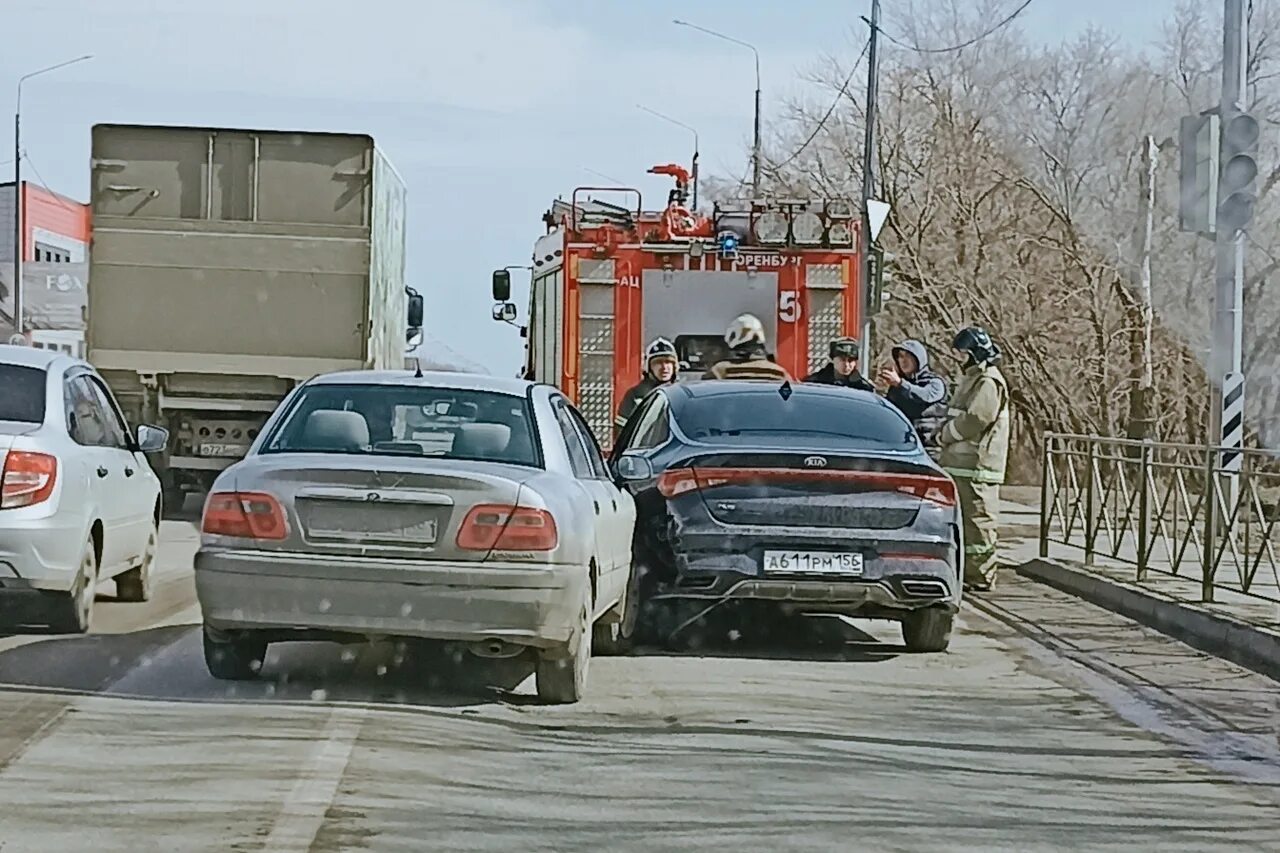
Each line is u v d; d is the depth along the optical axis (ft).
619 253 64.18
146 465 46.39
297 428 33.27
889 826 23.82
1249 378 109.29
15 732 28.45
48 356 41.57
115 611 43.93
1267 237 108.88
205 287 71.51
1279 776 27.73
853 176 136.67
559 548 30.50
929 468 38.78
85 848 21.72
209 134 71.36
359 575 30.01
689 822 23.73
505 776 26.20
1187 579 51.75
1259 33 108.68
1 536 36.70
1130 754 29.25
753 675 36.52
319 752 27.20
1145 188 107.45
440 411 33.42
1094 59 125.18
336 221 71.67
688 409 41.55
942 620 40.06
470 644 30.99
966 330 55.16
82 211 261.65
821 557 37.65
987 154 128.26
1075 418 122.52
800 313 64.85
